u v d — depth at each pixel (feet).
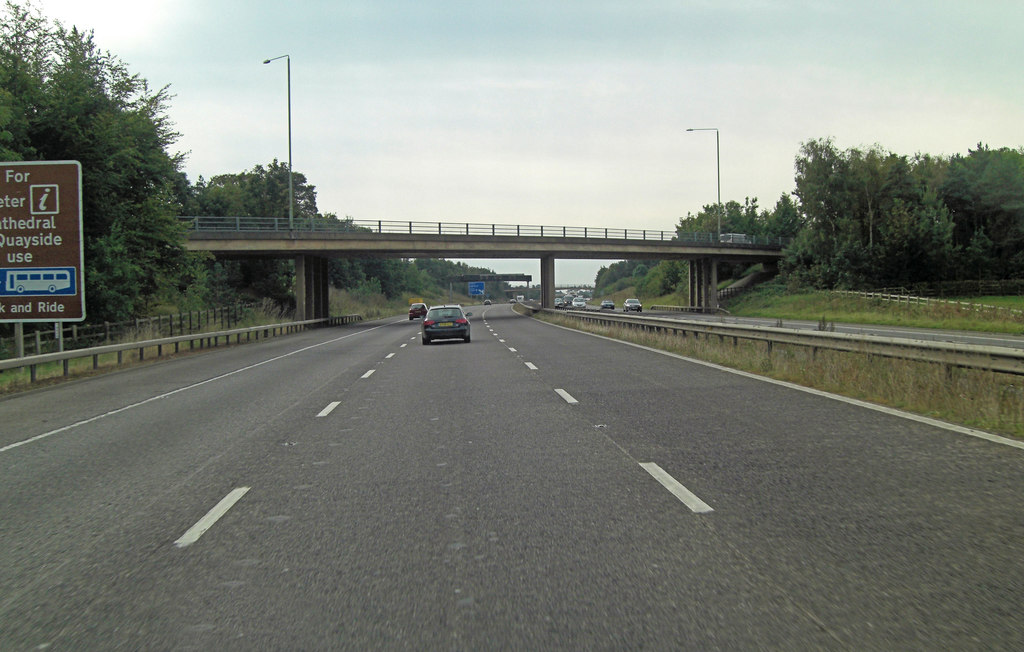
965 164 268.00
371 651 13.39
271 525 21.13
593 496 23.13
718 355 66.44
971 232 252.83
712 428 33.86
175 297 154.40
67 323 110.83
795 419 35.42
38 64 117.08
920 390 39.29
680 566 16.94
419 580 16.61
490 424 37.24
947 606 14.47
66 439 37.19
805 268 264.31
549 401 44.80
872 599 14.88
